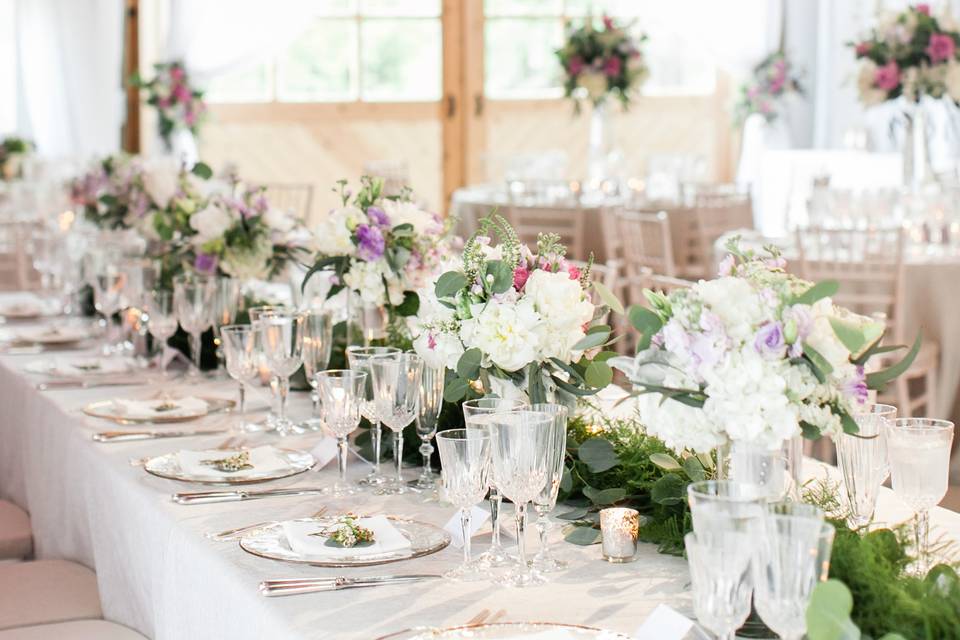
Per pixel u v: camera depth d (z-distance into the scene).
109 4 9.04
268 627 1.54
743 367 1.53
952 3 7.93
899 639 1.24
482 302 1.98
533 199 7.30
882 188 5.54
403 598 1.59
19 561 2.92
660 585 1.64
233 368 2.44
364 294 2.67
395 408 2.02
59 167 8.41
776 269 1.66
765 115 9.33
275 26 9.37
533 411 1.64
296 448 2.39
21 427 3.05
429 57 9.91
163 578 1.95
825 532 1.21
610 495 1.86
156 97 8.87
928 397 4.69
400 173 8.68
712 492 1.31
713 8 9.48
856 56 5.80
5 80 8.92
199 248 3.35
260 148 9.76
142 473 2.21
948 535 1.84
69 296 4.02
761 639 1.44
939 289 4.66
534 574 1.66
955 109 7.85
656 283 3.40
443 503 2.00
